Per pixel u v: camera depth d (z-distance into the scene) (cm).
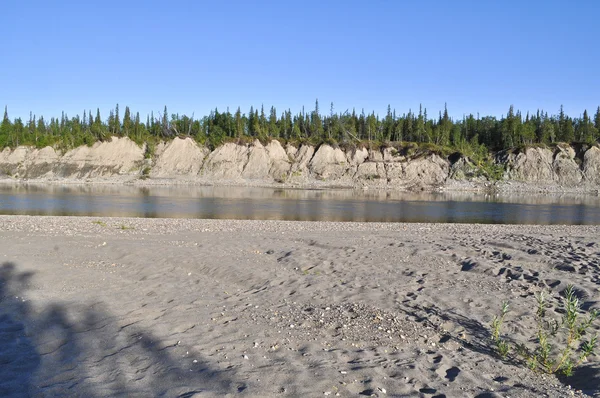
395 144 10844
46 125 13562
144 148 10962
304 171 10106
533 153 10019
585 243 1784
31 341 783
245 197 6062
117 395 564
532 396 588
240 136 11106
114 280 1216
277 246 1684
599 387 619
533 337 817
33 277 1220
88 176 10138
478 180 9581
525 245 1705
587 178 9662
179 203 4866
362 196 6869
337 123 11881
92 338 789
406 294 1084
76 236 1873
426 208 4847
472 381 628
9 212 3688
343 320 887
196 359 681
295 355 704
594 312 759
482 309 965
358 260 1454
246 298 1059
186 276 1275
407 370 651
